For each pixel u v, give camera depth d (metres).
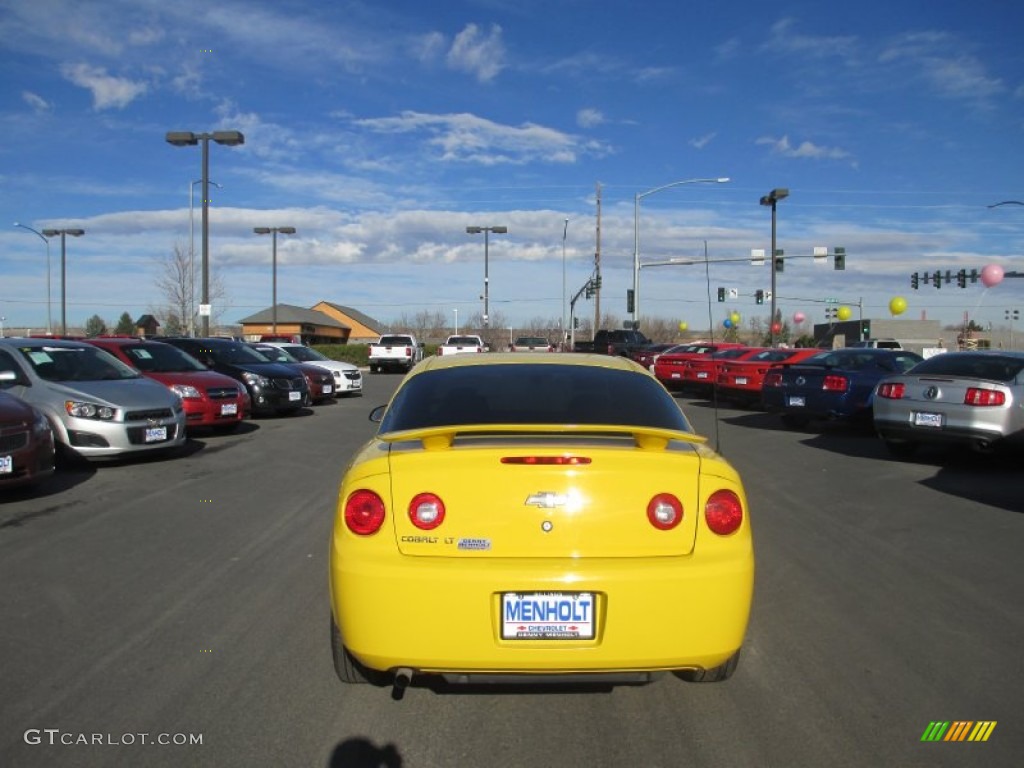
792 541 6.39
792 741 3.30
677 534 3.21
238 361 15.92
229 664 4.03
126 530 6.70
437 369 4.52
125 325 56.41
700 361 20.05
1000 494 8.24
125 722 3.43
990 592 5.16
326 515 7.28
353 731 3.38
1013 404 9.15
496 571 3.08
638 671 3.14
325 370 19.44
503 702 3.66
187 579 5.39
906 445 10.64
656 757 3.19
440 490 3.20
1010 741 3.30
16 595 5.05
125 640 4.33
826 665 4.05
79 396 9.45
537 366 4.50
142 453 10.82
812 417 13.60
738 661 3.83
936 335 70.62
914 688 3.79
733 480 3.36
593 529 3.17
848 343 54.97
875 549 6.16
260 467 9.90
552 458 3.20
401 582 3.08
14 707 3.56
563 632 3.08
